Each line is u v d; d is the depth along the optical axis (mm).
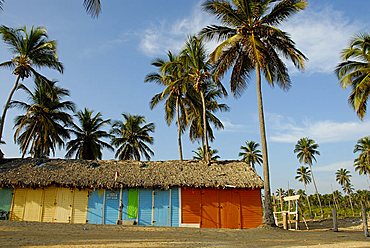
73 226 15781
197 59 27453
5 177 21797
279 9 20703
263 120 19938
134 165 24922
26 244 9414
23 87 33406
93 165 24453
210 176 22891
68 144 40906
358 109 26359
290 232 16359
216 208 21906
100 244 9930
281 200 26547
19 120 36031
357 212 67438
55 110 36188
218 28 21547
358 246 10844
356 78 27641
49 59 29094
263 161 19297
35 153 36094
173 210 21797
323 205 93250
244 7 20516
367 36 26125
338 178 86938
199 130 31922
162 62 32438
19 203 21625
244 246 10492
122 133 45625
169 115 32406
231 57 21703
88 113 42188
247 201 22219
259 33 20797
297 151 65062
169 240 11508
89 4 7730
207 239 12406
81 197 21906
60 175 22344
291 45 20812
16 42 28375
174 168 24219
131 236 12461
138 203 21891
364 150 62906
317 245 11086
